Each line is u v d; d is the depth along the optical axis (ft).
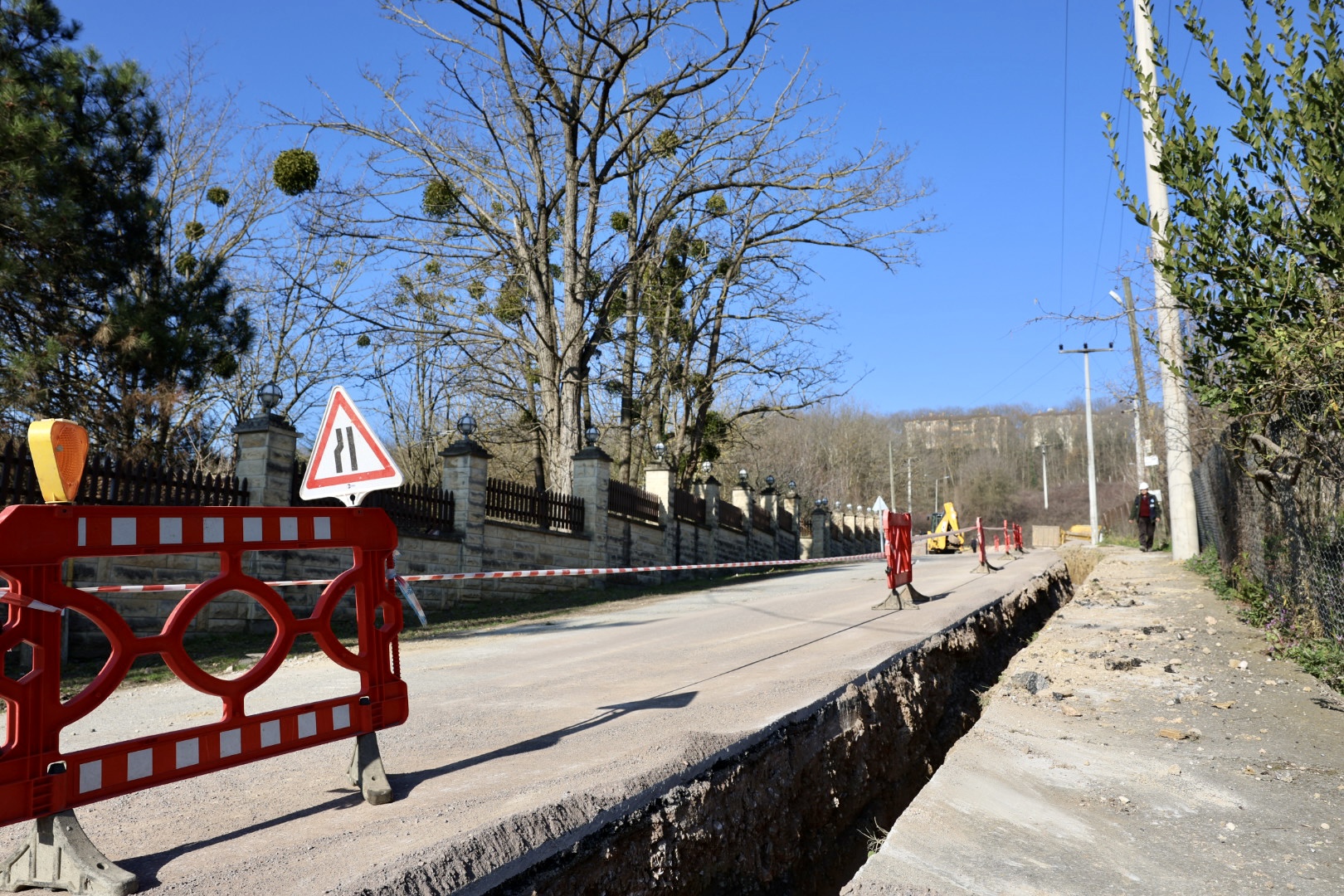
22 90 42.70
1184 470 60.49
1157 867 12.46
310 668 28.45
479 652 31.14
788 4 63.10
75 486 9.56
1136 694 22.18
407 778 13.55
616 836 11.37
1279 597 30.30
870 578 61.21
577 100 74.43
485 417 99.71
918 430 381.19
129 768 9.75
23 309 46.16
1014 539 90.53
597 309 76.33
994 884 11.68
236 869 9.45
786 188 83.05
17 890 9.41
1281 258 20.29
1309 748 17.47
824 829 16.47
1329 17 17.81
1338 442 20.83
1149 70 47.88
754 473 172.14
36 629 9.12
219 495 36.24
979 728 19.04
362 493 13.65
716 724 15.79
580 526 65.31
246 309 56.24
